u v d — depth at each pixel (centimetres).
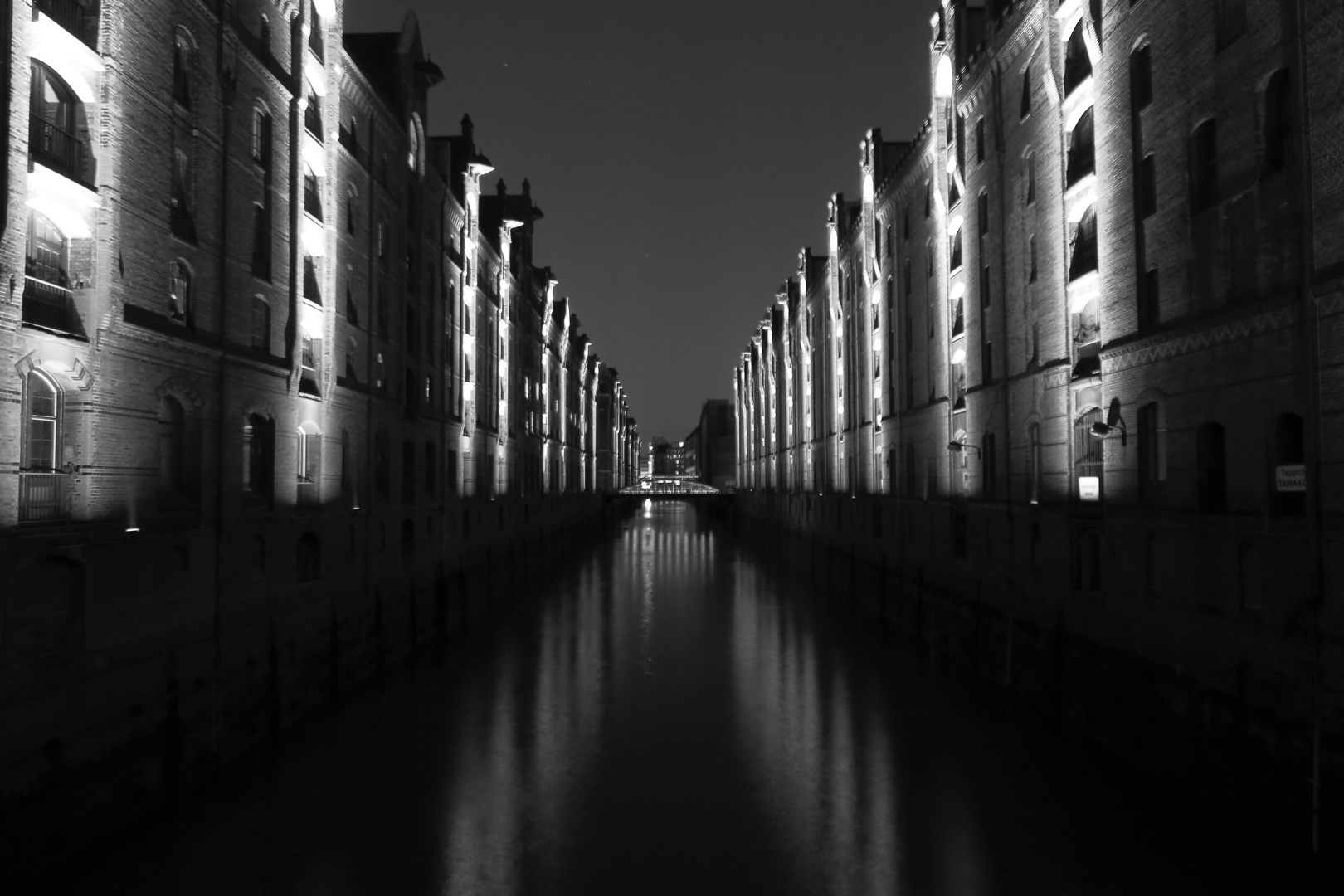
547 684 2412
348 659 2295
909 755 1811
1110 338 1773
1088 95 1894
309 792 1608
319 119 2212
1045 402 2075
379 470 2648
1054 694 1986
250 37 1809
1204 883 1238
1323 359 1165
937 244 2909
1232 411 1378
